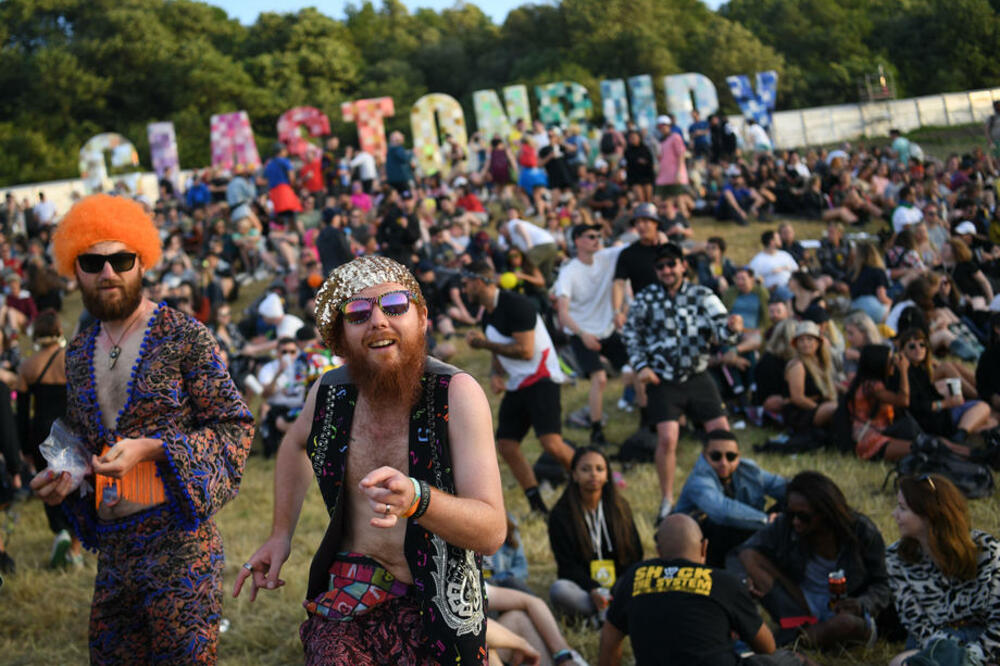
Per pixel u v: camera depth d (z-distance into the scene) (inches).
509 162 836.6
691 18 3100.4
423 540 95.5
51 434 125.1
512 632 180.5
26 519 312.8
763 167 811.4
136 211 138.1
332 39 2893.7
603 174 821.9
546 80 2544.3
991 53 2701.8
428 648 95.2
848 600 183.3
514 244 501.7
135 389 133.1
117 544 129.9
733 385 365.7
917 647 165.3
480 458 95.6
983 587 157.8
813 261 561.0
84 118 2549.2
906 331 301.9
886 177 850.1
